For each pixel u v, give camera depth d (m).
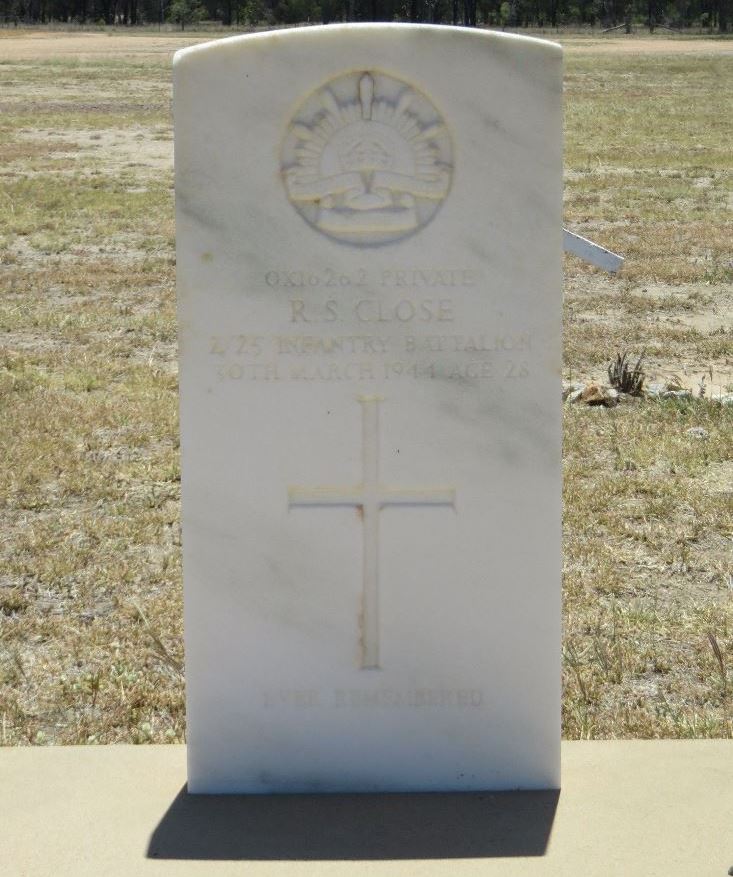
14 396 5.34
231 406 2.61
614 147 15.82
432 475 2.63
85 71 28.78
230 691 2.66
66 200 11.44
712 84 26.53
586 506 4.11
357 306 2.59
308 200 2.58
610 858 2.53
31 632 3.46
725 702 3.19
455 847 2.56
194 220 2.58
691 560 3.83
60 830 2.59
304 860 2.53
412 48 2.55
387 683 2.67
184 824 2.61
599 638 3.43
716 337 6.84
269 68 2.55
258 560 2.64
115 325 6.87
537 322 2.60
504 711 2.67
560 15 63.66
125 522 4.00
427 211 2.58
